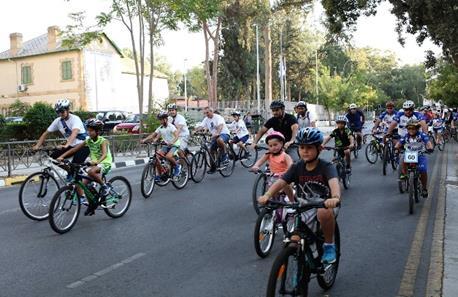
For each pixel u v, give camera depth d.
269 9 36.19
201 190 11.73
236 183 12.84
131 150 21.42
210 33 39.47
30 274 5.68
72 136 8.73
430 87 55.56
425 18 16.34
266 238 6.48
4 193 12.01
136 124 29.66
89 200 8.25
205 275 5.63
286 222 5.03
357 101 60.88
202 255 6.42
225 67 51.88
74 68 40.34
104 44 42.28
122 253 6.52
